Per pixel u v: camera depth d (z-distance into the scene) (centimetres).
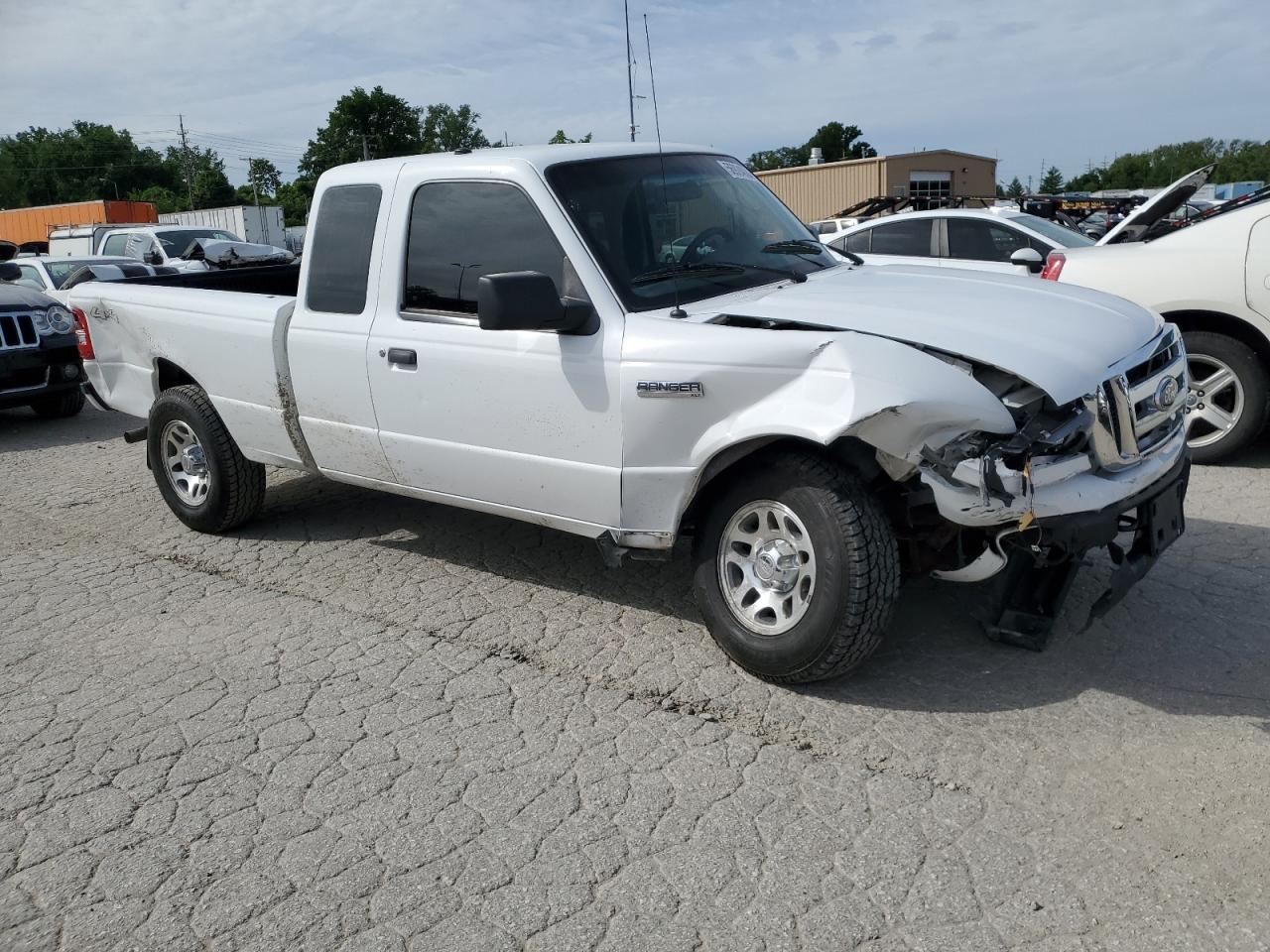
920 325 383
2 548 619
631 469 414
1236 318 643
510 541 586
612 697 402
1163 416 407
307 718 397
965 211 1073
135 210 3578
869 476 374
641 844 312
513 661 437
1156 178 10806
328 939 279
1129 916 273
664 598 497
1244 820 309
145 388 629
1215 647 418
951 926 272
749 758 355
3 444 945
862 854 302
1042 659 415
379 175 492
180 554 594
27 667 451
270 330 534
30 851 323
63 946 281
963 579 388
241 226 3541
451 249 464
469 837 319
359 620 488
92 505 711
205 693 420
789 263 476
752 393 377
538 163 445
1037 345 376
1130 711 374
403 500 675
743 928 275
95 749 381
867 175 3278
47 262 1541
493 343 444
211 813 338
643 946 271
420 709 400
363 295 496
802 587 387
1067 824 312
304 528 627
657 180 467
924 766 346
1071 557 380
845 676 409
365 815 333
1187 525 555
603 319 416
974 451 352
